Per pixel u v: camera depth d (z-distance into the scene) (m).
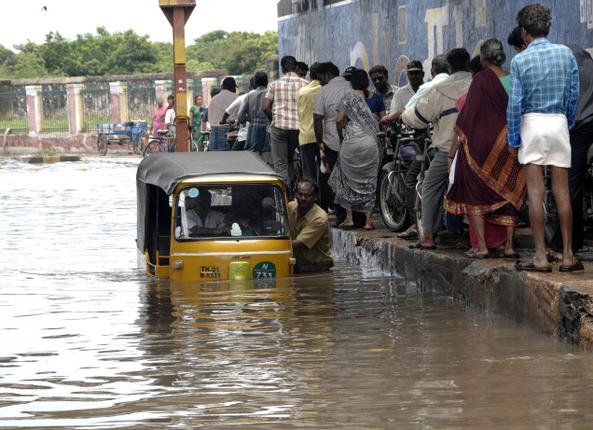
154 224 20.41
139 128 71.38
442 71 18.69
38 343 13.43
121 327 14.35
